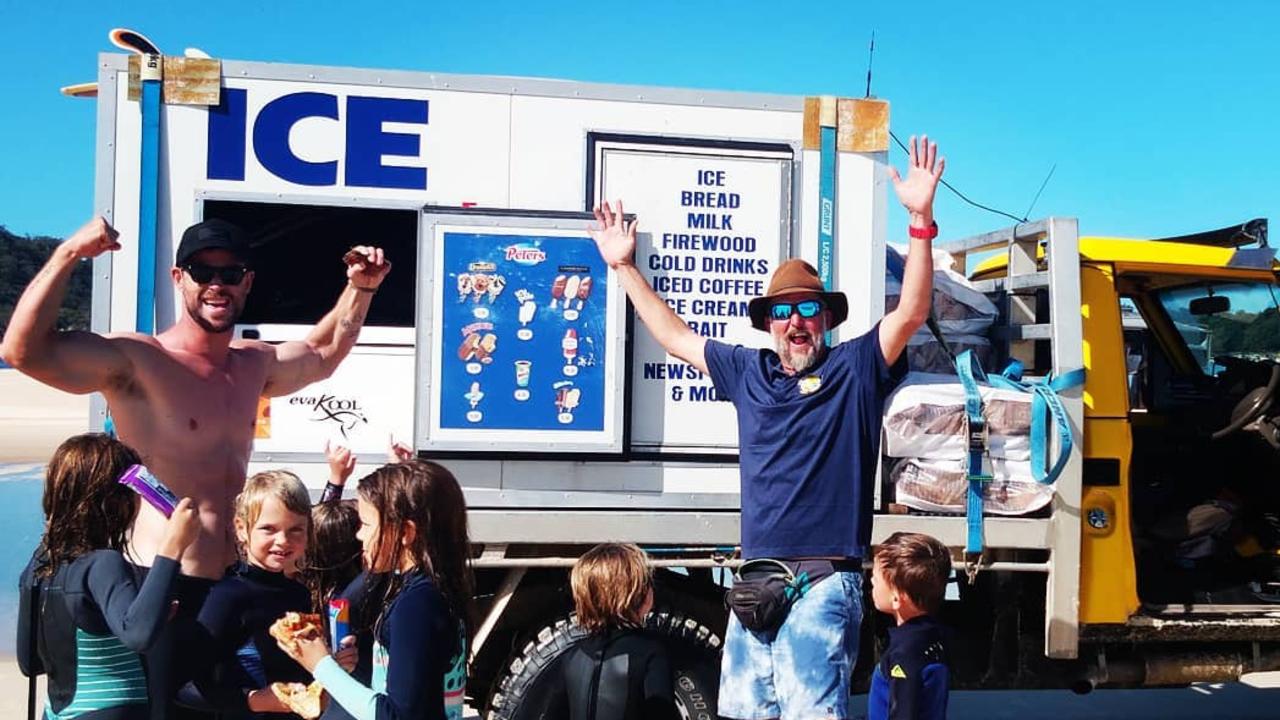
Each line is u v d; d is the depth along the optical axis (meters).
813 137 4.36
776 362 3.50
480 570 4.21
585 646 3.21
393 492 2.61
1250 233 5.20
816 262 4.36
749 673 3.31
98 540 2.84
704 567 4.20
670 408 4.23
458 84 4.17
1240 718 6.54
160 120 4.00
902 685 3.32
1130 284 5.32
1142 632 4.63
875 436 3.35
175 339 3.42
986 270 6.23
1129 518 4.66
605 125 4.24
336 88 4.11
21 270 92.25
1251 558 5.13
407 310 4.16
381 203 4.13
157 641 2.81
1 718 5.98
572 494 4.17
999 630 4.63
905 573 3.41
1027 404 4.39
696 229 4.29
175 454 3.32
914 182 3.25
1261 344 5.20
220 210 4.05
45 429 34.25
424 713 2.46
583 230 4.15
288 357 3.67
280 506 3.12
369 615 2.92
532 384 4.11
